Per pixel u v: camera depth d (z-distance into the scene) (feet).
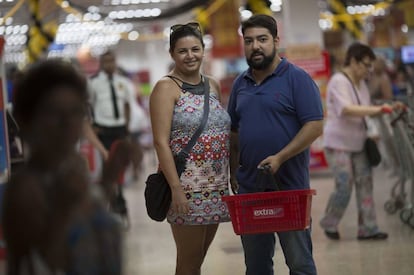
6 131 29.71
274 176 19.31
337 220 32.17
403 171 36.70
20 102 9.62
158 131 18.95
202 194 19.19
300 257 19.15
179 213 18.81
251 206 17.63
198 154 19.15
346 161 31.14
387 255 28.63
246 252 20.12
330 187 52.21
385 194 47.03
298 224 17.63
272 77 19.53
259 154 19.48
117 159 10.09
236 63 125.59
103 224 9.23
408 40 131.23
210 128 19.26
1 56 30.19
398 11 113.70
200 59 19.43
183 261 19.76
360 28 95.25
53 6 71.31
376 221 33.86
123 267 9.46
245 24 19.49
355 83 31.01
